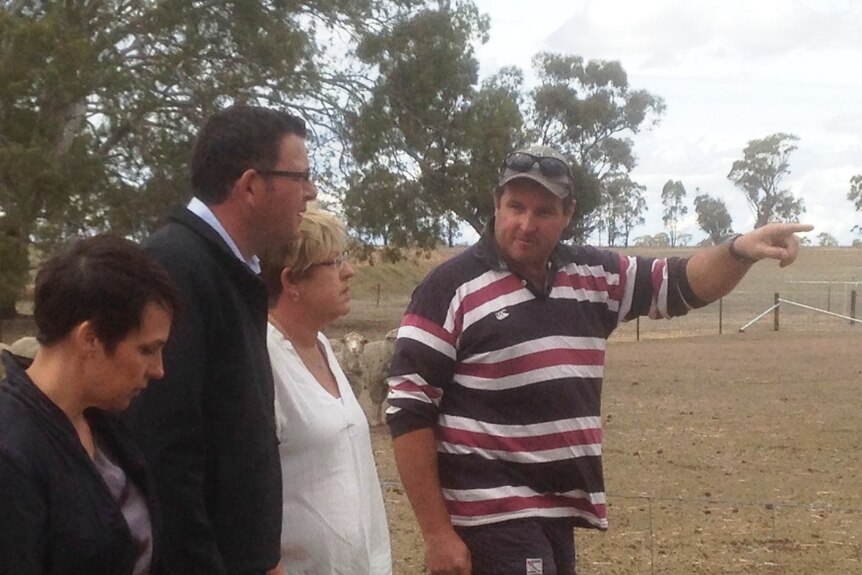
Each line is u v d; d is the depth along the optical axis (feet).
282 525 12.01
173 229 10.41
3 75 90.02
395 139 132.26
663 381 67.97
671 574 24.29
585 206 188.96
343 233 13.06
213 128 10.94
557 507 13.58
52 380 8.55
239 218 10.92
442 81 132.36
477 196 136.77
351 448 12.72
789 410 54.54
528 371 13.33
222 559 10.27
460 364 13.53
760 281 218.38
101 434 9.12
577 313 13.67
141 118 109.40
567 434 13.42
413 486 13.53
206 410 10.23
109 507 8.54
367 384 49.37
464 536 13.50
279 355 12.31
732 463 39.73
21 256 88.89
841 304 155.22
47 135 94.99
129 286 8.52
